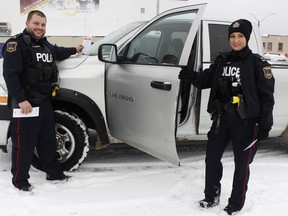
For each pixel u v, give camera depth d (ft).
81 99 13.23
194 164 15.10
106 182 13.19
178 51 12.26
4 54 11.11
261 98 9.92
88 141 13.58
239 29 9.86
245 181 10.68
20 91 11.10
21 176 12.00
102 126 13.74
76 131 13.32
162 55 12.72
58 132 13.46
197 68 13.35
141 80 12.59
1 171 13.67
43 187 12.42
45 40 12.08
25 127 11.66
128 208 11.27
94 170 14.34
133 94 12.84
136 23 16.20
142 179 13.50
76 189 12.51
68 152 13.52
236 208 10.80
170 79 11.64
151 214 10.89
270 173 14.21
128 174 13.93
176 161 12.00
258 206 11.37
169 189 12.59
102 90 13.56
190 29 11.73
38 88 11.63
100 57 12.90
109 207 11.32
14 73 10.94
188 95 13.23
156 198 11.93
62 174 13.08
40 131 12.35
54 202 11.47
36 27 11.36
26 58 11.25
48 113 12.28
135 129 13.00
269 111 9.78
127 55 13.52
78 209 11.09
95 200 11.71
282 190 12.64
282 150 17.37
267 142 18.63
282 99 14.84
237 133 10.28
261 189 12.66
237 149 10.46
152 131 12.36
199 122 13.67
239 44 9.95
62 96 13.00
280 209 11.29
